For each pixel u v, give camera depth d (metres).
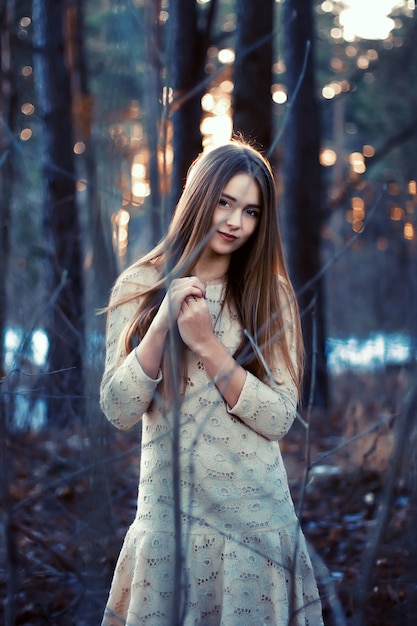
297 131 9.05
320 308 7.66
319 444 6.50
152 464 2.32
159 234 2.46
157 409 2.33
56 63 7.70
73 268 6.73
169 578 2.26
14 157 2.90
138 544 2.30
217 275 2.45
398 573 2.74
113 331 2.41
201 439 2.29
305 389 6.96
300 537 2.41
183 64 6.22
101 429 2.18
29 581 3.23
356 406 5.57
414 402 2.02
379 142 21.91
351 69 19.09
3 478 2.01
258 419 2.29
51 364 3.84
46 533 3.66
